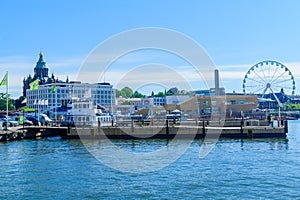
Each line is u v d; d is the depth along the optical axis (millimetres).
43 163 47094
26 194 32500
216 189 33500
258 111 134875
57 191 33375
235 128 77188
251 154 53438
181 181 36625
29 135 82438
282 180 36656
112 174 40031
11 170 42594
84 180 37312
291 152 55438
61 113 105250
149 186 34781
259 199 30375
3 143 72000
